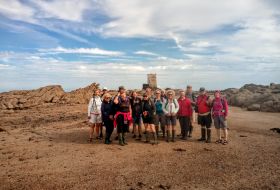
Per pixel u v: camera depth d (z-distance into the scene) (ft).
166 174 28.43
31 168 30.19
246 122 66.39
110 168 30.17
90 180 26.71
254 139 45.11
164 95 45.57
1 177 27.48
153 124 42.04
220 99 42.09
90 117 43.34
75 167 30.50
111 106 41.04
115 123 40.75
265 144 41.42
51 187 25.05
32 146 40.40
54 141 43.91
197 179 27.09
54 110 91.61
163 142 42.93
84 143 42.19
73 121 69.21
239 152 36.73
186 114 44.60
